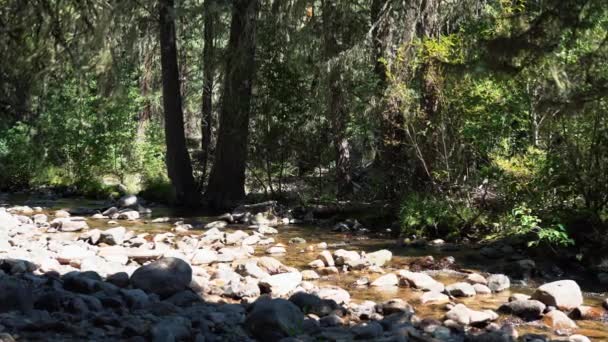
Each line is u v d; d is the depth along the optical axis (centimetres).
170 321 551
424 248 1086
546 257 967
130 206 1620
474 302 741
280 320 559
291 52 1538
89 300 606
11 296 573
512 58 810
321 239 1192
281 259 990
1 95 1344
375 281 821
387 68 1279
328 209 1447
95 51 1603
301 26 1606
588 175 1020
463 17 1355
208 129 1845
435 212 1176
